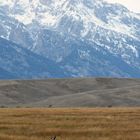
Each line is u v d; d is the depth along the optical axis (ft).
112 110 510.58
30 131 303.89
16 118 390.63
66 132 299.58
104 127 325.21
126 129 314.96
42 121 362.33
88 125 336.08
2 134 289.33
